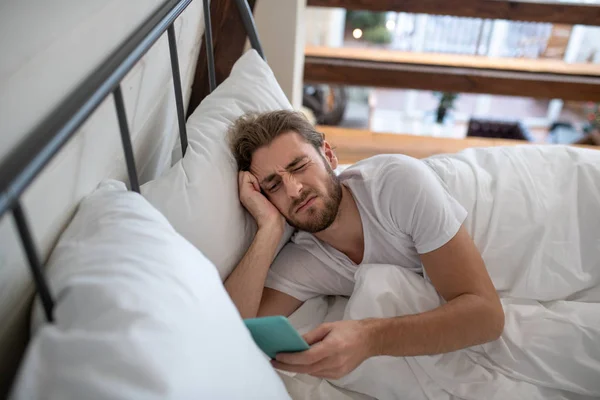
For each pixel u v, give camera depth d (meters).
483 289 1.08
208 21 1.33
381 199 1.19
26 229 0.59
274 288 1.25
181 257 0.76
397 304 1.14
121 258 0.71
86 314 0.63
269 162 1.15
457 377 1.09
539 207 1.26
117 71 0.72
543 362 1.09
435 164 1.32
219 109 1.27
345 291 1.30
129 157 0.85
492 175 1.32
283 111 1.20
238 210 1.17
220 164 1.16
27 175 0.53
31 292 0.77
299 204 1.14
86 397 0.54
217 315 0.72
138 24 0.88
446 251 1.11
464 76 2.58
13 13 0.53
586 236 1.27
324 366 0.92
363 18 3.13
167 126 1.25
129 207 0.82
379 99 4.38
